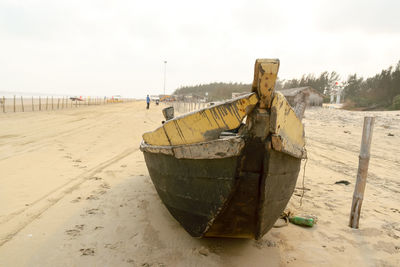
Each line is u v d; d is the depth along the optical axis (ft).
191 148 10.80
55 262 10.93
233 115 10.03
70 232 13.23
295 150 11.61
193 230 12.48
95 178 21.59
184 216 12.64
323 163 32.78
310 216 16.25
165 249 12.27
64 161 26.25
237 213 11.16
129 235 13.28
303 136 14.12
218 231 11.87
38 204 16.19
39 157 27.09
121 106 138.92
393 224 16.10
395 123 68.90
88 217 14.87
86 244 12.30
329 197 20.51
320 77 245.04
